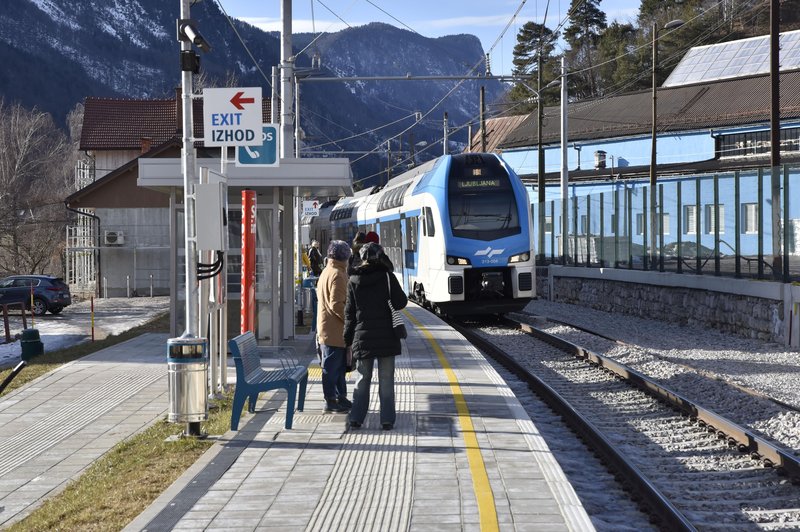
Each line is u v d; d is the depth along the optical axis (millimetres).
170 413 9312
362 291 9258
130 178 41781
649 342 20531
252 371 9953
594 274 30359
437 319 22109
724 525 7059
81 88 163625
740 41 60625
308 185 16000
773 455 8797
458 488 7043
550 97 91562
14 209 55125
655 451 9781
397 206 29094
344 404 10336
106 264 43594
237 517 6449
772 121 21969
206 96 11875
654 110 38719
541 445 8523
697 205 23000
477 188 23406
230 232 16609
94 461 9047
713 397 12898
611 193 29016
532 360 17297
